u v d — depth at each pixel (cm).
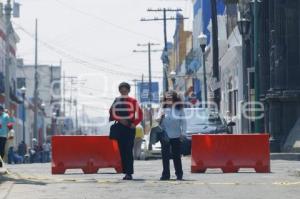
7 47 11531
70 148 4653
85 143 4678
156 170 5034
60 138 4653
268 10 8162
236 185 3475
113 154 4666
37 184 3550
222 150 4641
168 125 3862
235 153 4628
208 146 4647
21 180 3838
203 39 9588
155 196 2981
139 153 7650
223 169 4616
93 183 3628
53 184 3553
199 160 4625
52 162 4634
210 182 3684
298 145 7012
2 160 5303
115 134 3844
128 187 3388
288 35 7500
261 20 8188
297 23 7494
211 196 2972
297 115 7494
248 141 4628
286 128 7512
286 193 3094
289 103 7500
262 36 8200
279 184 3534
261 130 8331
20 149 12362
